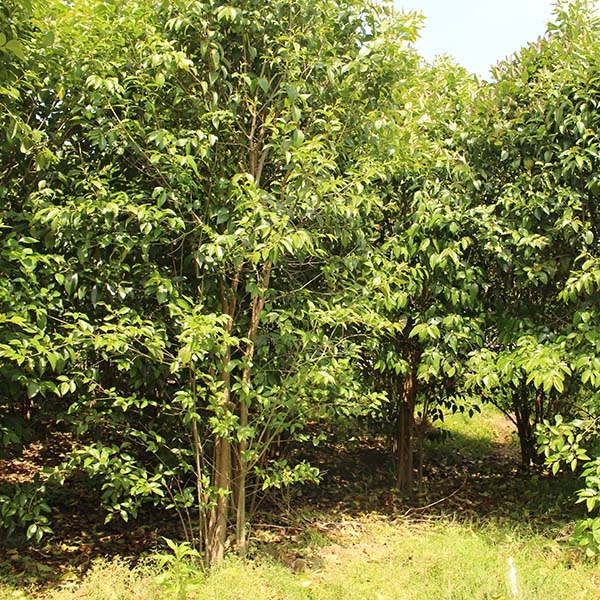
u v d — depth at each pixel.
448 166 4.68
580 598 3.21
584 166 4.30
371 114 3.96
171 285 3.40
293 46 3.71
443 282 4.62
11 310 3.27
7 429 3.63
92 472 3.49
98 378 3.58
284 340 3.70
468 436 7.22
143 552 3.92
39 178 3.71
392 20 4.10
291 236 3.16
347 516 4.81
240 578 3.30
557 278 4.68
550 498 4.95
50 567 3.71
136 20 3.55
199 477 3.58
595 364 3.93
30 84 3.50
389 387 5.41
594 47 4.34
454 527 4.37
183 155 3.61
